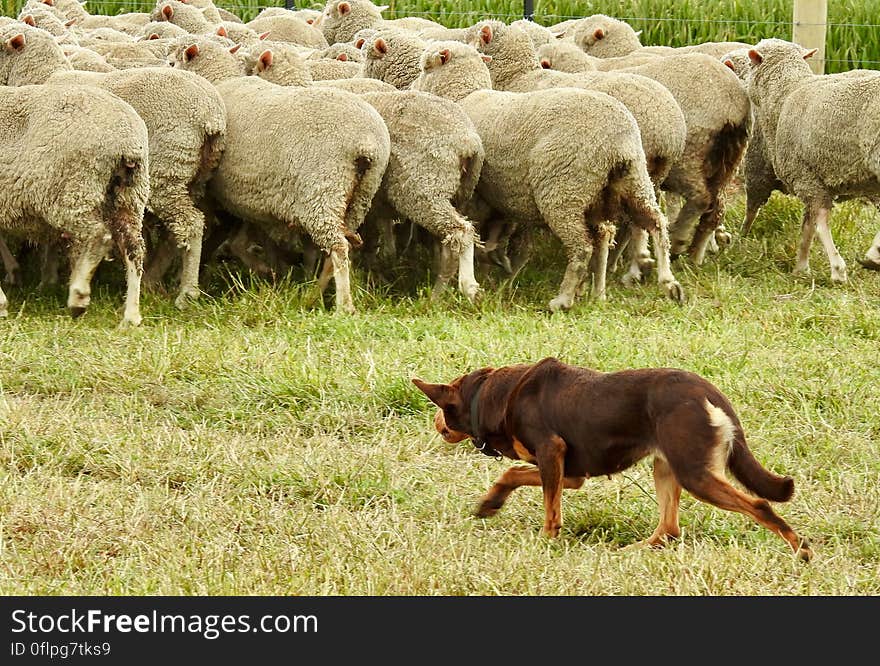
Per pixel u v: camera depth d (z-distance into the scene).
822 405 10.67
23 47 14.58
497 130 14.12
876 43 25.77
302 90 13.61
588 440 7.76
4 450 9.34
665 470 7.95
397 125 13.90
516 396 8.05
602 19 20.20
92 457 9.33
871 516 8.51
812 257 16.86
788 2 27.33
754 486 7.36
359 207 13.72
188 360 11.34
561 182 13.66
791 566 7.53
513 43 16.25
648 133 14.70
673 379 7.50
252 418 10.31
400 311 13.63
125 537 7.88
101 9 29.34
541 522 8.48
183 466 9.17
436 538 7.99
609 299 14.54
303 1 30.30
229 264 15.55
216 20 23.12
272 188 13.56
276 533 8.08
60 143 12.23
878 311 13.70
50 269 14.60
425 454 9.59
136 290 12.88
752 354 11.95
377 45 16.33
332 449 9.58
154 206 13.64
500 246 15.57
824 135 15.11
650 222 13.94
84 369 11.18
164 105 13.51
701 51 19.69
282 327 12.77
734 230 17.94
